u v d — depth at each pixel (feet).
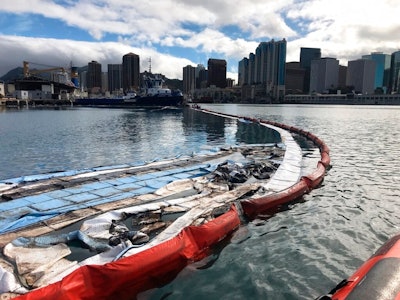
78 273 21.02
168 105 365.20
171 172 54.13
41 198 40.24
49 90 486.79
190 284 24.04
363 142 103.81
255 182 49.03
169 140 103.65
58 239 28.60
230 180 48.93
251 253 28.55
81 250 27.45
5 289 21.21
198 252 27.76
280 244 30.27
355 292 17.80
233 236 31.68
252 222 35.17
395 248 22.06
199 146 91.45
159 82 388.16
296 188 43.29
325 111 375.86
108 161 69.62
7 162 68.18
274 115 281.54
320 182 50.70
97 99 422.00
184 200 39.34
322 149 82.02
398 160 71.72
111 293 21.65
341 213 38.04
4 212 35.60
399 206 40.57
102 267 21.94
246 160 66.08
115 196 41.50
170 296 22.70
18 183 46.37
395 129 149.89
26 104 393.91
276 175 52.65
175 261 25.45
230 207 35.29
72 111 299.38
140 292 22.89
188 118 206.80
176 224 32.07
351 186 49.29
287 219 36.11
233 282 24.38
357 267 26.40
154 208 36.35
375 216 37.17
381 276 18.85
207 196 41.16
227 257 27.84
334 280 24.66
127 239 28.91
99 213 35.63
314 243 30.50
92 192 43.01
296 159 67.21
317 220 35.94
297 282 24.40
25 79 484.33
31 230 31.14
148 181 48.55
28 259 25.38
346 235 32.19
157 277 24.25
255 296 22.82
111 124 160.25
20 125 151.64
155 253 24.44
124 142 97.71
